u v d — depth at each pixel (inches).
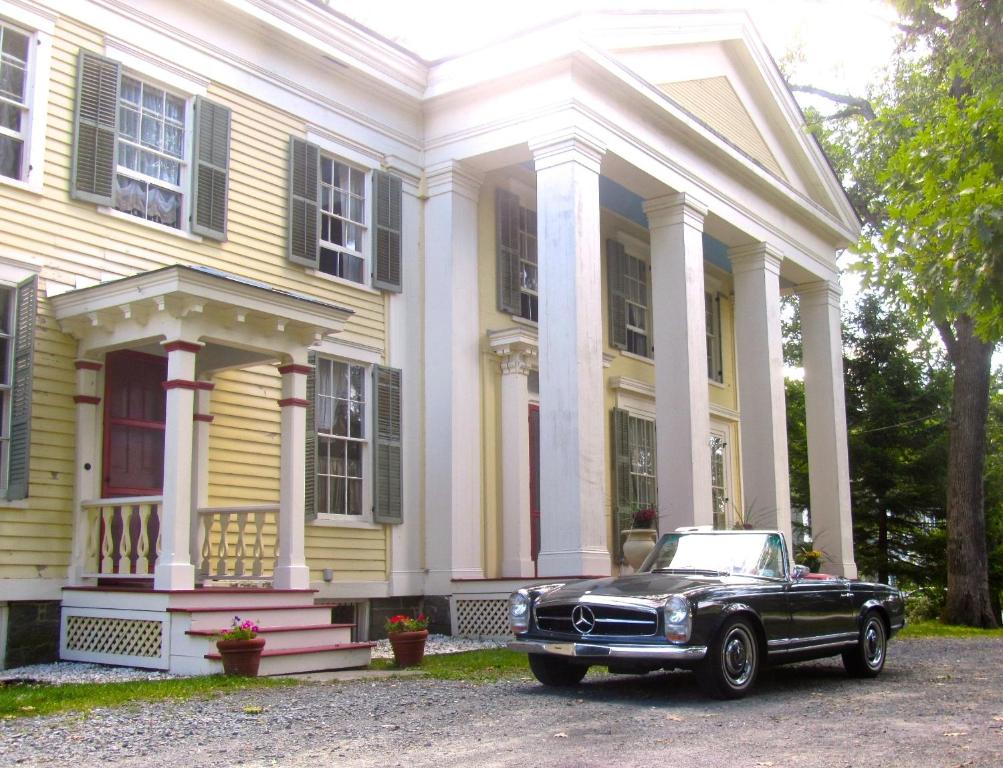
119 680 362.9
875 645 399.9
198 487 477.7
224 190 508.1
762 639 336.8
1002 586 1123.3
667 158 641.0
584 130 573.9
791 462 1228.5
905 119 471.2
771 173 739.4
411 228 612.4
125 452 458.6
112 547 426.6
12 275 419.5
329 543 541.6
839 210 858.1
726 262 884.0
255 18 529.0
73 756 232.1
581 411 537.3
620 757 227.9
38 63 440.1
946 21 709.9
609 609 323.3
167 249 483.2
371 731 262.4
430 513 586.6
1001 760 226.8
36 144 435.2
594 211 572.4
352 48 576.7
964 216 390.6
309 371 458.6
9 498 405.4
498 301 637.3
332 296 562.9
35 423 422.0
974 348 875.4
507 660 439.8
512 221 660.7
